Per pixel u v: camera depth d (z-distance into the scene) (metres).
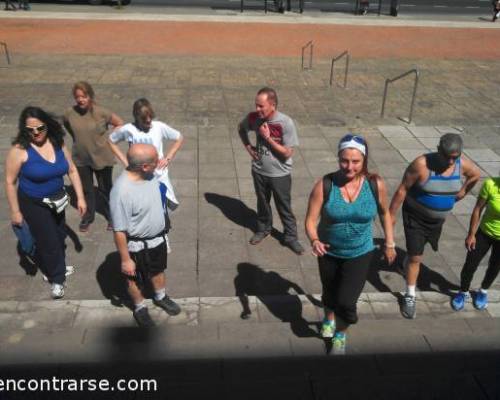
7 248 5.72
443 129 10.02
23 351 3.80
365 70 14.64
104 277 5.30
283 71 14.19
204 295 5.13
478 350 3.91
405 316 4.75
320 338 4.11
